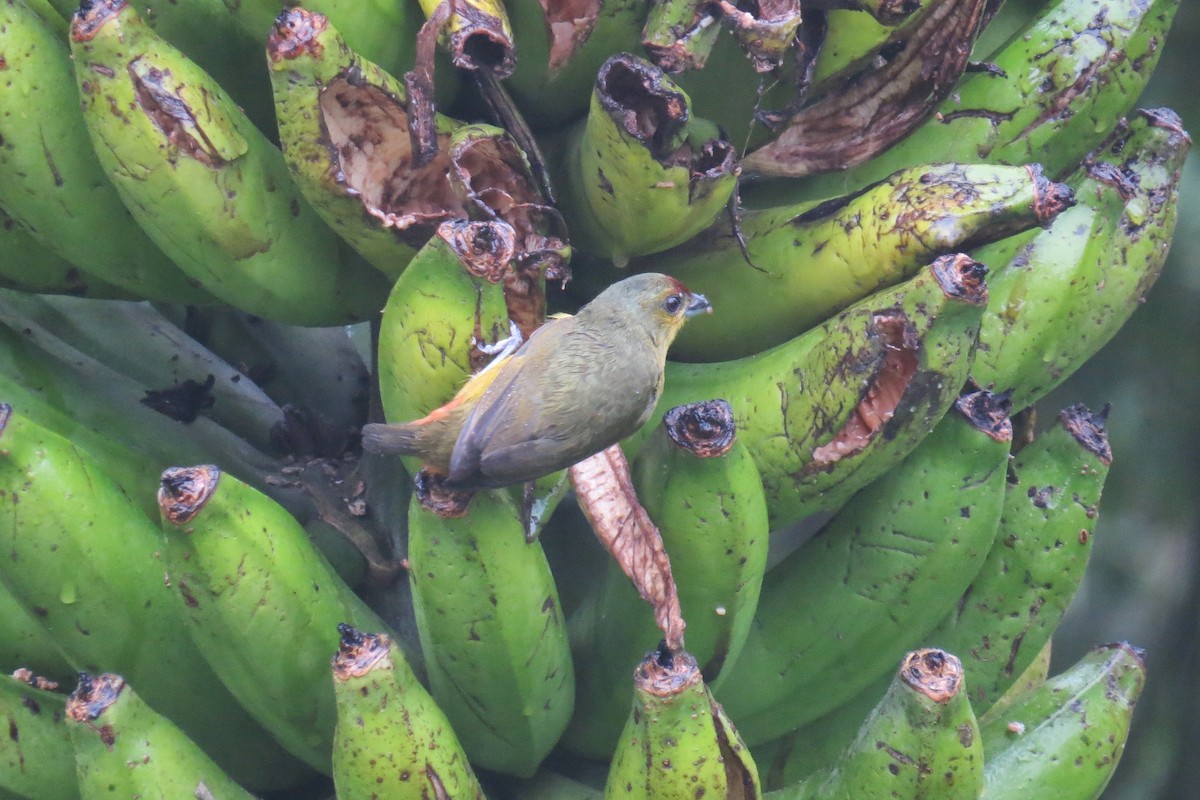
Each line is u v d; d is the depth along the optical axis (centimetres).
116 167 226
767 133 231
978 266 225
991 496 229
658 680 223
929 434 229
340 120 226
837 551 231
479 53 227
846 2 228
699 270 232
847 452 227
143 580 228
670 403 230
